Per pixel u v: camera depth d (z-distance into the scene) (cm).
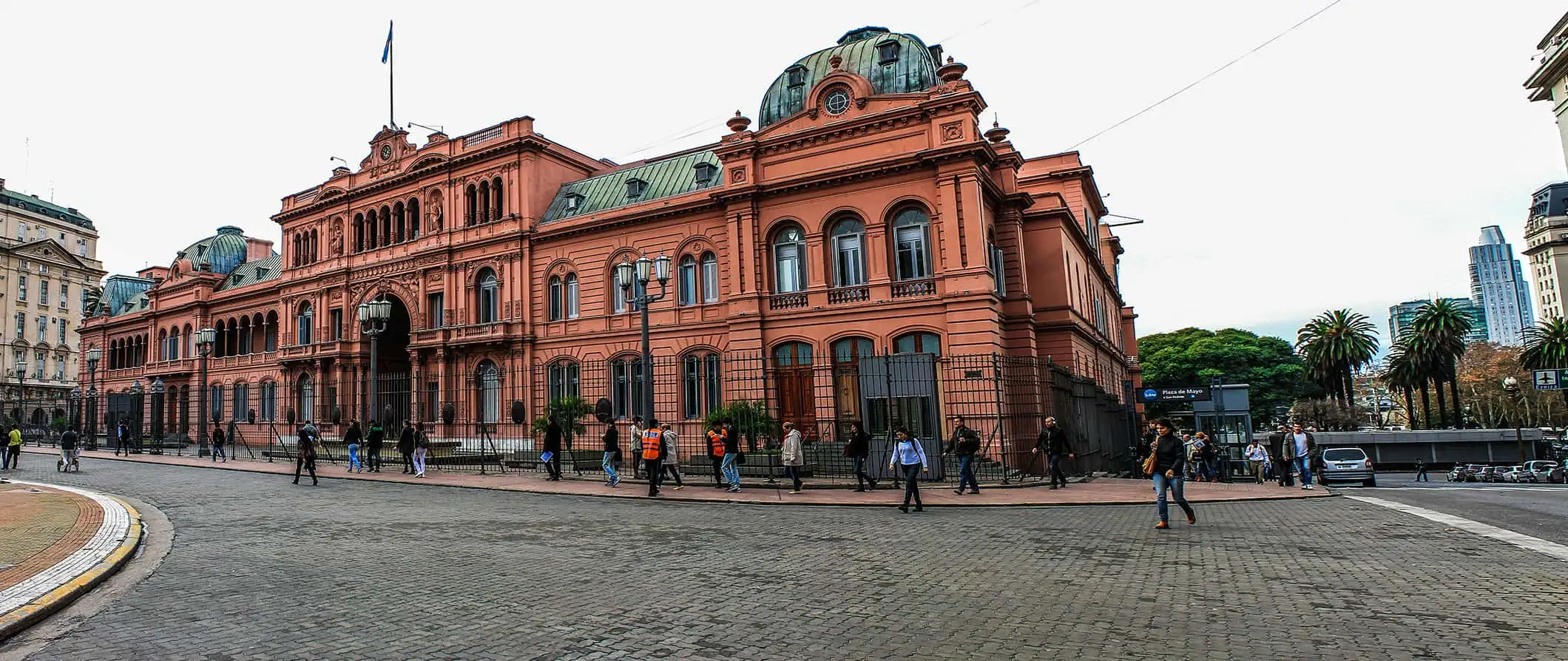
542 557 1083
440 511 1595
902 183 2833
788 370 2931
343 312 4366
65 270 8944
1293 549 1067
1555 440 5931
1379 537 1164
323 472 2580
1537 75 4662
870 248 2866
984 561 1019
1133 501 1659
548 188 3938
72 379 8888
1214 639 656
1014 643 659
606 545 1179
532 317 3734
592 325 3556
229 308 5356
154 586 916
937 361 2403
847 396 2830
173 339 5825
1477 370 8219
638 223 3459
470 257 3909
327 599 845
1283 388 7625
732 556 1080
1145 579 892
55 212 9262
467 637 704
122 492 1995
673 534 1287
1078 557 1035
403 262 4134
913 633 695
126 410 3928
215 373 5312
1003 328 2930
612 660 636
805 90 3148
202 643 691
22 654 661
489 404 3812
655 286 3384
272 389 4825
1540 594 788
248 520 1463
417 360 4016
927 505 1650
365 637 706
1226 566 959
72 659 648
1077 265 3612
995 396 2562
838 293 2908
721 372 3123
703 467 2328
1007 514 1516
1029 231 3247
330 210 4556
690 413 3253
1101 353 4131
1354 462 3516
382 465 2858
